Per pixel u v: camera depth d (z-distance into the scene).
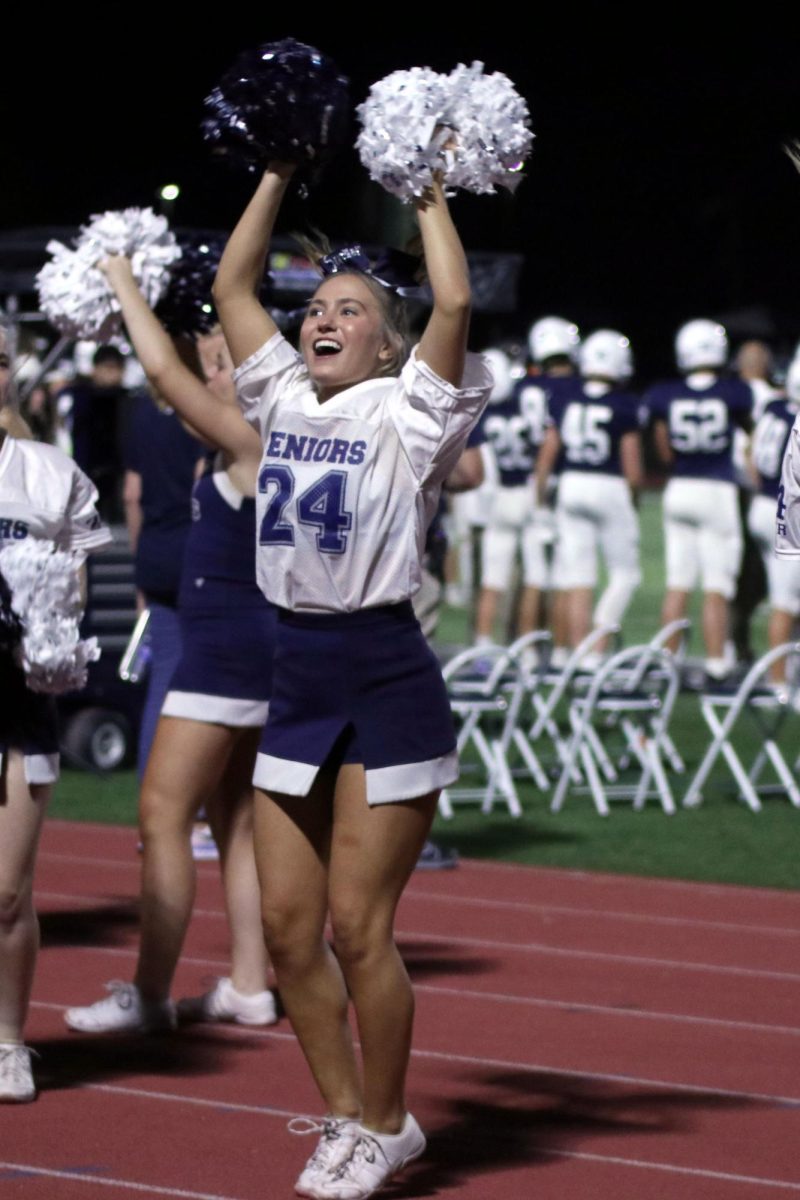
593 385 22.00
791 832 15.39
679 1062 8.86
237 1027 9.36
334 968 7.04
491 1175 7.18
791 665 20.89
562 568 22.27
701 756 19.02
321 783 6.91
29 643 7.58
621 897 13.01
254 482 8.78
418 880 13.55
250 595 8.84
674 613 22.55
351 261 7.26
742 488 22.77
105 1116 7.85
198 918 12.11
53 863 13.99
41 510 7.91
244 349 7.14
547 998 10.13
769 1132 7.77
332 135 7.08
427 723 6.80
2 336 7.95
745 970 10.88
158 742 9.02
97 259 8.95
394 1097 6.87
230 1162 7.26
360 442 6.72
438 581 13.52
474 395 6.70
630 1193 6.96
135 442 12.91
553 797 17.08
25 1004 8.08
